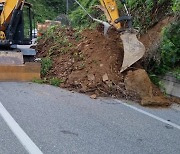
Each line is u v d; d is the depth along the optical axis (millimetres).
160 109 7934
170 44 9484
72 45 11617
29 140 5469
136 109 7777
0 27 11352
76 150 5152
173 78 8891
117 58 10102
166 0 11758
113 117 7000
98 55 10352
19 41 11898
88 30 12336
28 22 12242
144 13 12125
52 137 5652
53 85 9906
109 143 5516
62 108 7477
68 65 10570
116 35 10906
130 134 6008
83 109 7496
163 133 6156
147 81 8828
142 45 9680
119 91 8945
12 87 9406
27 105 7582
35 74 10375
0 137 5562
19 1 11438
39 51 12930
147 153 5188
